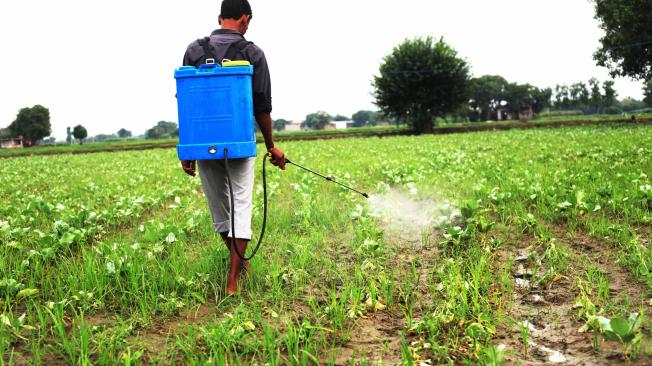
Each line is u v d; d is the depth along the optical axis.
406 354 2.61
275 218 6.32
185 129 3.61
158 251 4.75
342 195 7.93
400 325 3.25
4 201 9.66
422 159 14.14
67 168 20.80
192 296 3.74
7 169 21.61
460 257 4.39
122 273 4.07
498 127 56.25
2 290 3.66
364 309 3.43
